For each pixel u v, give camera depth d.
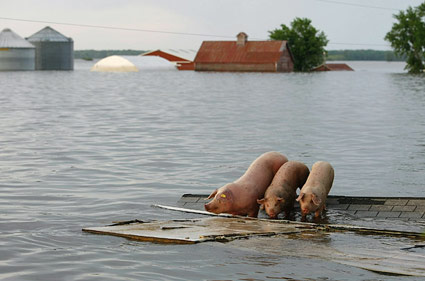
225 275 9.46
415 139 28.06
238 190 14.71
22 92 70.19
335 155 23.25
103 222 13.48
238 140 27.62
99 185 17.67
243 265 9.89
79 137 28.45
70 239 11.67
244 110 45.19
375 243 11.30
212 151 24.25
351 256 10.36
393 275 9.38
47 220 13.40
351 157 22.77
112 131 31.02
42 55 187.25
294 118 38.88
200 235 11.57
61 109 45.16
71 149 24.53
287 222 13.16
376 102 55.03
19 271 9.77
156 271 9.70
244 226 12.62
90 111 43.50
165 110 44.81
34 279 9.41
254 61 162.75
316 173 15.09
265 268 9.73
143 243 11.27
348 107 48.75
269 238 11.54
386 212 14.58
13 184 17.55
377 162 21.64
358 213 14.74
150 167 20.69
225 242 11.19
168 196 16.38
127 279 9.38
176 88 81.00
